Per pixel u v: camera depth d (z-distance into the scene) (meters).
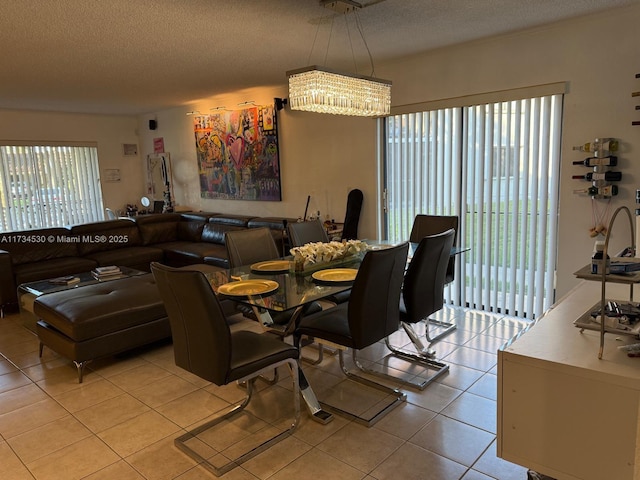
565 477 1.37
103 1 2.66
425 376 2.97
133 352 3.59
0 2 2.61
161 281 2.13
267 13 2.97
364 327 2.45
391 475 2.06
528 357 1.37
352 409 2.61
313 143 5.49
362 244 3.42
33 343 3.88
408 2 2.88
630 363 1.29
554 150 3.73
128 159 8.07
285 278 2.93
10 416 2.69
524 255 3.99
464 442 2.28
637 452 1.24
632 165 3.35
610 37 3.34
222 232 6.02
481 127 4.10
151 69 4.43
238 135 6.36
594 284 2.12
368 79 3.06
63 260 5.29
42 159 7.06
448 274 3.72
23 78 4.64
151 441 2.40
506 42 3.82
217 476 2.10
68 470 2.18
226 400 2.80
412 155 4.64
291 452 2.25
